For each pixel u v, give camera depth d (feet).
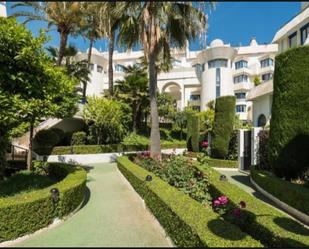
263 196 28.84
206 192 23.82
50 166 38.55
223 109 52.11
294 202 22.20
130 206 23.29
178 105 138.41
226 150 51.31
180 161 30.01
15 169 40.55
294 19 57.06
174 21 43.93
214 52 120.67
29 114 24.97
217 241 11.59
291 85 28.66
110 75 78.43
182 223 14.05
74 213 21.36
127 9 43.09
